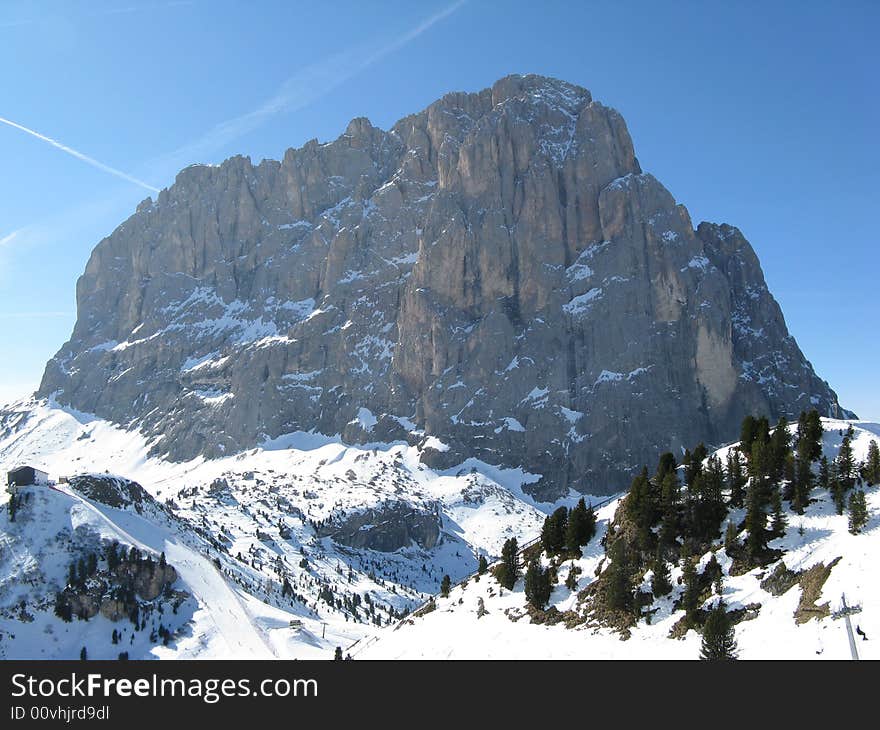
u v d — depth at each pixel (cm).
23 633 16038
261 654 16912
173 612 17900
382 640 13112
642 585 10581
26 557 17738
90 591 17262
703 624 9238
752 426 13038
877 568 8556
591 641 10000
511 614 11612
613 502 13900
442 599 13800
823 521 10081
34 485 19900
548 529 12838
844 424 12988
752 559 9919
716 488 11031
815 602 8562
